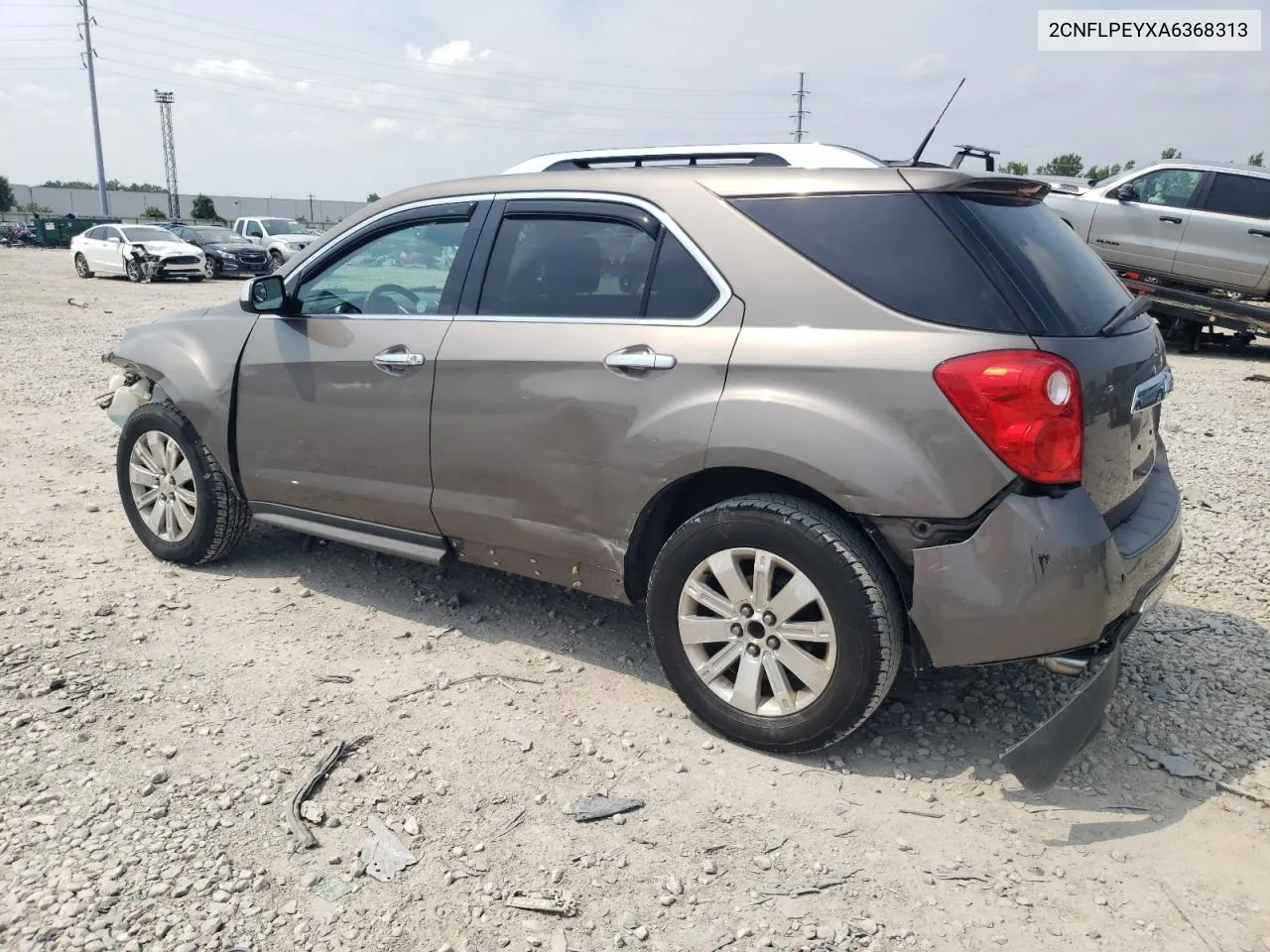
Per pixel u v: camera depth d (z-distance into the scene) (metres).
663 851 2.71
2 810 2.78
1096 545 2.76
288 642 3.96
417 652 3.91
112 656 3.76
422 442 3.82
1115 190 12.91
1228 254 11.97
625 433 3.29
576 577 3.62
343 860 2.63
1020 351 2.75
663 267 3.33
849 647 2.96
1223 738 3.35
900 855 2.72
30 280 24.62
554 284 3.58
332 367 4.04
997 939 2.40
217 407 4.39
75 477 6.28
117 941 2.31
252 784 2.95
